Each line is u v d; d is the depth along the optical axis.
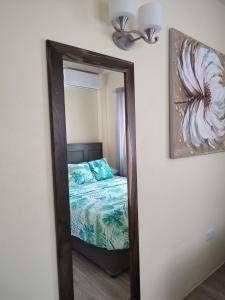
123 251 1.33
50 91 0.94
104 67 1.15
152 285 1.47
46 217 0.96
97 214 1.24
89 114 1.18
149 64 1.37
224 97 2.01
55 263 0.99
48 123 0.95
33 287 0.93
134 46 1.28
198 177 1.81
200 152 1.75
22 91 0.88
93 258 1.24
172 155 1.52
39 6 0.92
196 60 1.67
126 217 1.32
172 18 1.52
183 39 1.55
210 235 2.00
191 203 1.76
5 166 0.85
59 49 0.96
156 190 1.46
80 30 1.05
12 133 0.86
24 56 0.88
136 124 1.32
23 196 0.90
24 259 0.90
